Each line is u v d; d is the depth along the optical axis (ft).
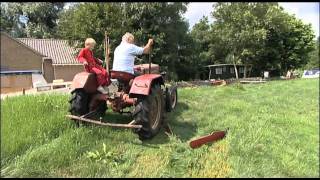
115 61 21.66
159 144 19.45
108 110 24.95
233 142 20.47
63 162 16.22
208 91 40.75
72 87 20.39
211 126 23.57
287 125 27.68
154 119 20.51
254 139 21.77
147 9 95.76
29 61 111.86
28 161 16.01
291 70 151.02
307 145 23.66
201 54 127.03
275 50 137.28
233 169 17.29
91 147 18.04
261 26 124.98
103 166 16.28
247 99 38.09
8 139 17.53
